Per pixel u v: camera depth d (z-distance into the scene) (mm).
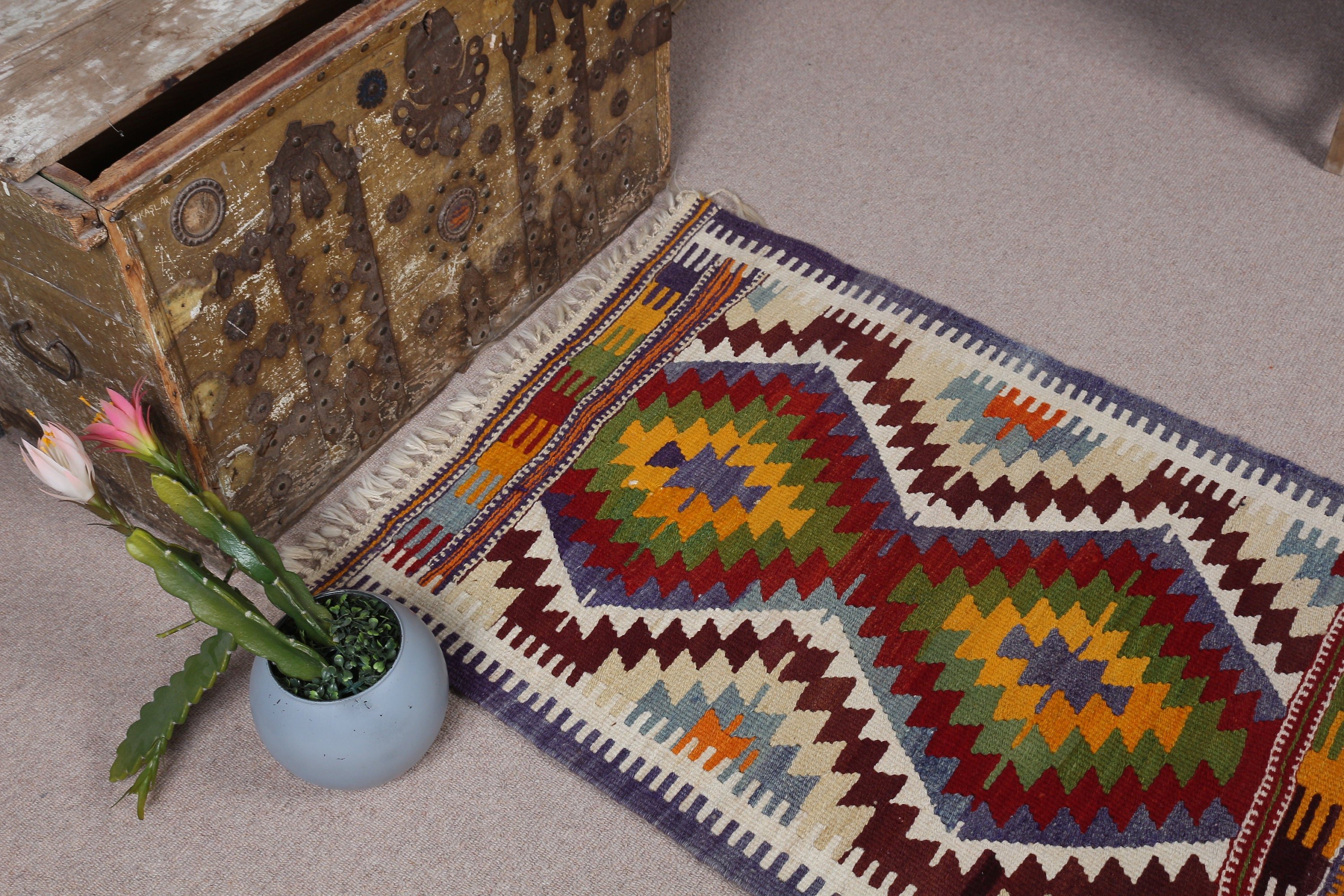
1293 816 1347
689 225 2027
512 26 1523
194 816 1361
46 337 1431
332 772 1280
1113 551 1599
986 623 1523
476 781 1389
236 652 1504
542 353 1843
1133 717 1435
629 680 1472
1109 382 1804
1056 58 2352
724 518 1636
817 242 2016
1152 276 1955
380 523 1631
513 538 1616
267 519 1585
